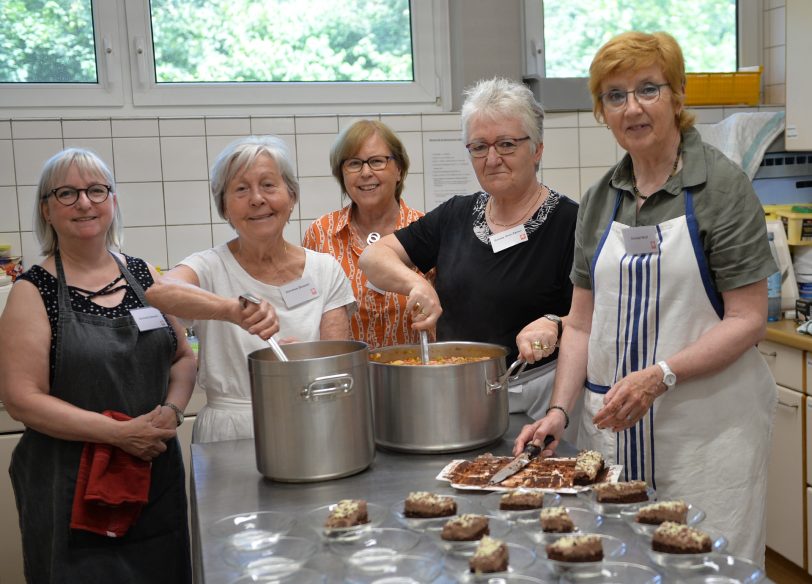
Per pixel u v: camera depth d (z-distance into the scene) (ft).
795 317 9.50
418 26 10.77
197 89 10.17
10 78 9.75
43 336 5.62
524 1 10.83
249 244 5.91
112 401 5.76
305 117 10.25
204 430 5.88
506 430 5.10
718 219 4.82
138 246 9.91
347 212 8.02
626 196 5.27
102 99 9.91
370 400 4.69
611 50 4.87
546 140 10.86
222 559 3.56
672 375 4.57
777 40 11.56
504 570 3.29
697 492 5.00
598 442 5.37
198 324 5.91
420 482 4.45
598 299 5.32
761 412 5.08
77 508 5.46
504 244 6.20
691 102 11.12
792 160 10.94
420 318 5.29
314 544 3.64
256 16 10.32
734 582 3.14
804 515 8.86
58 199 5.75
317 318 6.02
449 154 10.64
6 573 8.52
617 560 3.35
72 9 9.81
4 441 8.38
